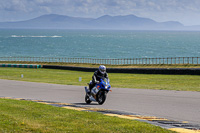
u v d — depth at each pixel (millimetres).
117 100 24812
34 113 17078
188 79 55469
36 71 88375
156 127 13352
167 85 43500
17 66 105625
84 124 13977
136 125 13664
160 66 88812
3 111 17609
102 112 18656
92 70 87500
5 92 33469
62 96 29047
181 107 20359
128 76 67875
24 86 41000
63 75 72875
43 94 31016
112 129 12930
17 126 13289
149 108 20219
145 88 37062
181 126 14164
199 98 24812
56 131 12555
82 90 34969
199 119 16219
